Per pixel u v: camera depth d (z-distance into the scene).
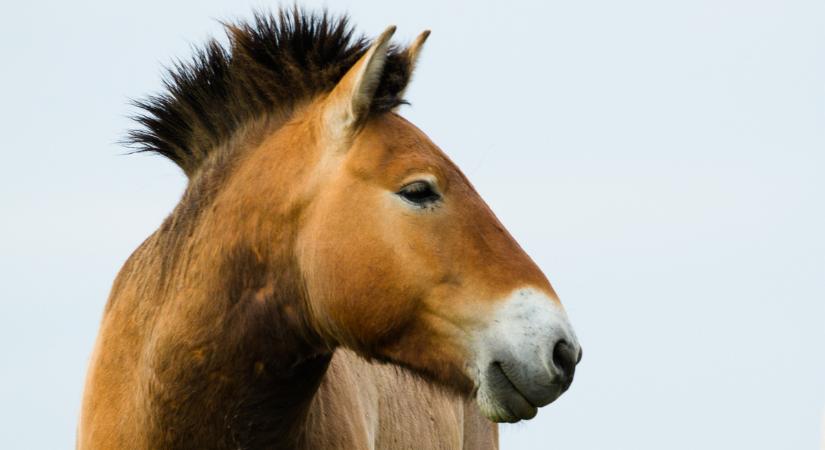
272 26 13.75
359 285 12.37
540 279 12.35
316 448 13.91
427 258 12.29
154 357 13.09
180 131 14.07
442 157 12.79
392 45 13.32
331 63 13.51
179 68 14.03
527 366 11.87
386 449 16.62
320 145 12.87
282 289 12.91
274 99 13.52
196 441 13.05
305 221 12.73
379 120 12.81
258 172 13.10
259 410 13.12
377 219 12.38
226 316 12.93
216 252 13.04
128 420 13.29
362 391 15.79
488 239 12.45
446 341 12.35
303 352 13.12
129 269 14.60
